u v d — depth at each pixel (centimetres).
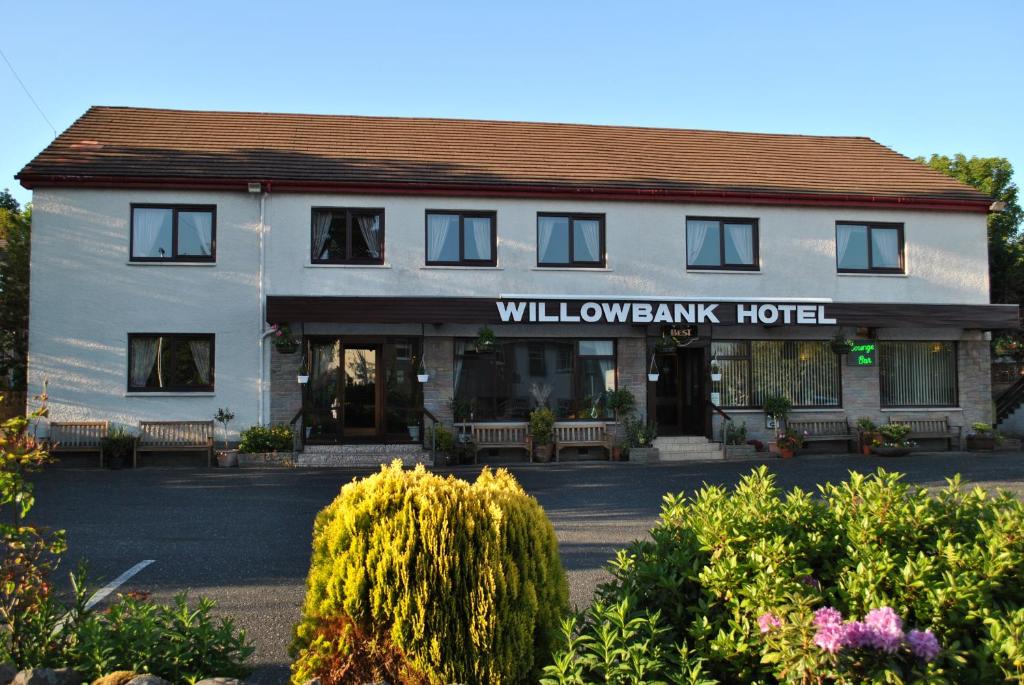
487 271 1862
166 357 1762
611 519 1079
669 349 1897
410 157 2002
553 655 367
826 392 2008
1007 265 2770
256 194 1797
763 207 1986
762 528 414
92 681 408
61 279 1722
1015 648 321
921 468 1614
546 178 1941
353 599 392
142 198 1764
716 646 360
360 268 1820
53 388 1702
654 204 1942
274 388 1777
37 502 1211
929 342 2070
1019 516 408
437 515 396
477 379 1869
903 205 2022
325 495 1282
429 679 385
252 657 542
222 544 917
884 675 312
